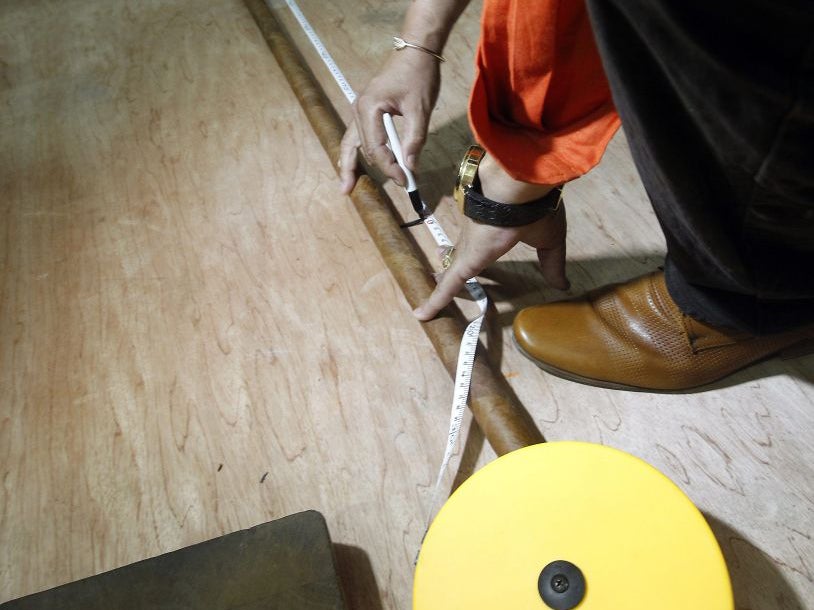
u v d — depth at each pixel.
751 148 0.59
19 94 1.76
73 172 1.51
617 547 0.67
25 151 1.58
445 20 1.00
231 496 0.97
